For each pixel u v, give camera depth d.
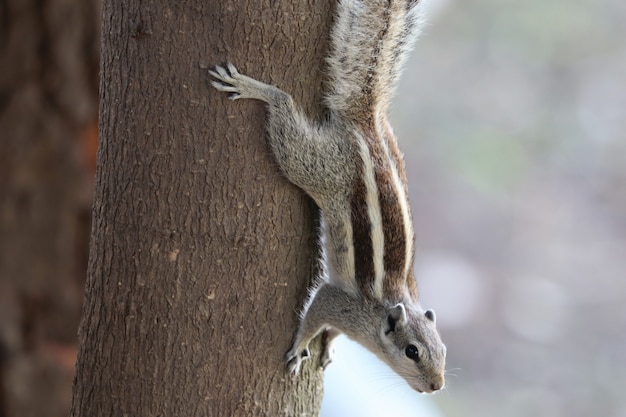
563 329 25.58
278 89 8.66
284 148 8.74
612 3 29.78
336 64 9.09
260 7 8.42
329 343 9.97
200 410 8.81
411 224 10.16
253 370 8.92
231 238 8.66
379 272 9.96
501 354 25.08
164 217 8.59
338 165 9.23
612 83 29.38
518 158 29.06
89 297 9.15
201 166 8.53
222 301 8.73
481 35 30.30
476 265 27.58
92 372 9.04
